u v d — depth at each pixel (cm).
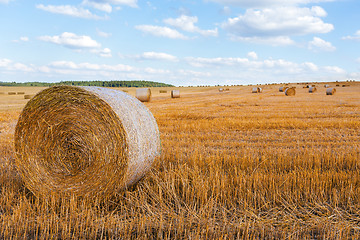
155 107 2170
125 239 363
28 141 494
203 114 1602
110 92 515
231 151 788
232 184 518
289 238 365
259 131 1112
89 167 472
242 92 5866
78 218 402
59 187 480
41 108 491
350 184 519
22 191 512
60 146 485
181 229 382
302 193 500
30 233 375
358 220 416
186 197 475
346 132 1052
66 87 478
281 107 2042
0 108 2373
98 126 468
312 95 3900
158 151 576
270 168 623
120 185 464
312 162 661
